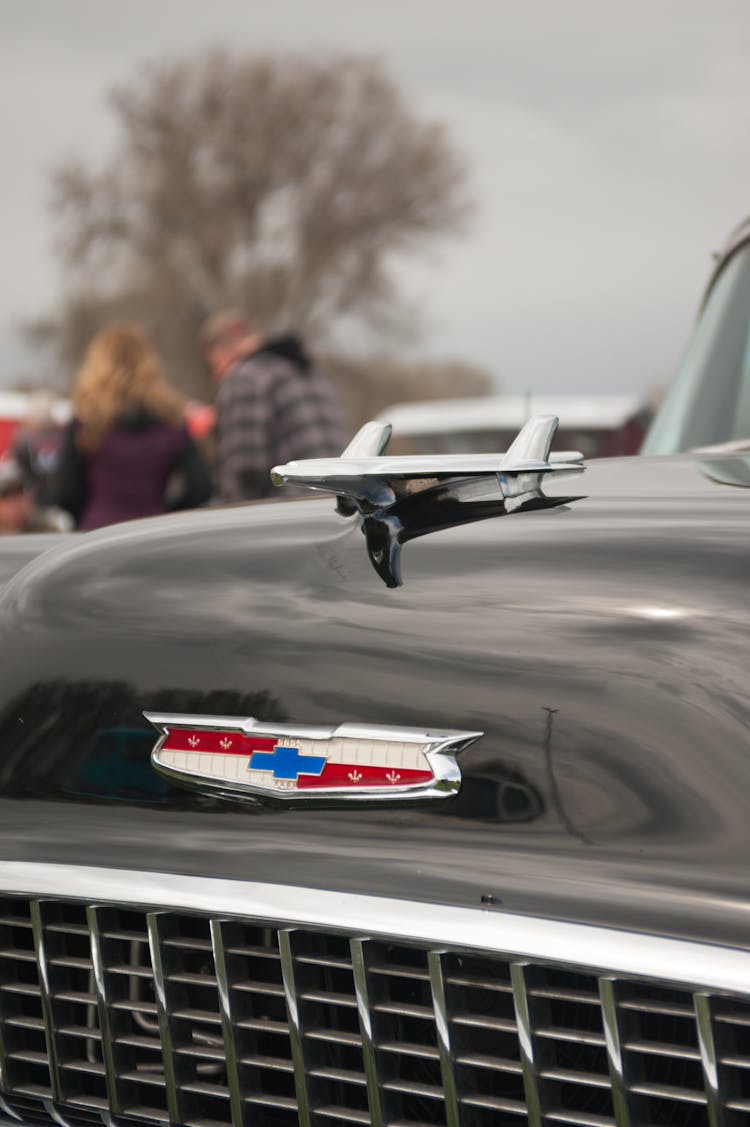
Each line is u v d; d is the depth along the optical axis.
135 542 1.53
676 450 2.31
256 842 1.29
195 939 1.31
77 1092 1.38
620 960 1.12
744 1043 1.13
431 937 1.19
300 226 55.47
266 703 1.32
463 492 1.44
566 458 1.48
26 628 1.49
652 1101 1.19
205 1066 1.36
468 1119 1.20
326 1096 1.26
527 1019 1.16
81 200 55.44
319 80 55.50
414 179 54.84
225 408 6.15
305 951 1.26
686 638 1.21
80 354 55.31
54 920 1.38
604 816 1.19
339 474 1.34
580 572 1.28
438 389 55.56
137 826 1.36
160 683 1.38
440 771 1.24
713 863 1.14
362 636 1.31
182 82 55.41
